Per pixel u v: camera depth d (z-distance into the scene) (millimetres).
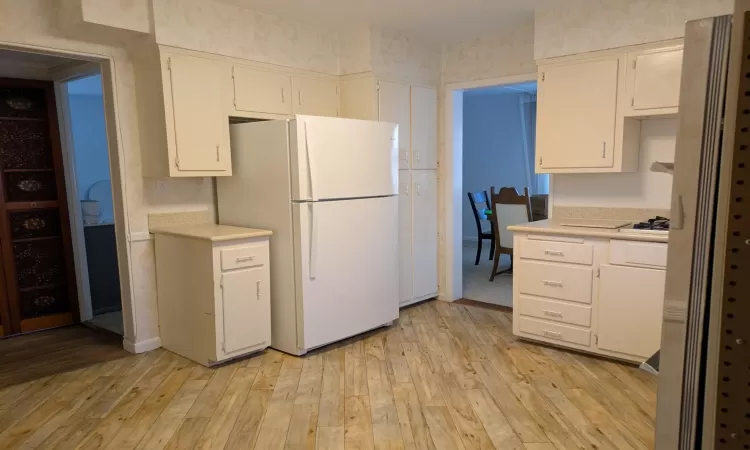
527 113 7664
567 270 3281
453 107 4586
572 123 3492
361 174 3568
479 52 4336
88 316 4277
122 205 3371
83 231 4250
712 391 767
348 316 3562
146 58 3234
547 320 3416
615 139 3320
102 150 6453
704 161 785
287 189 3260
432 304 4645
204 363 3223
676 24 3031
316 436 2369
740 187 706
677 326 832
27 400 2768
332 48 4141
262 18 3643
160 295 3525
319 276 3354
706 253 792
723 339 733
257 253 3289
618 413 2545
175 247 3324
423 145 4496
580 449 2234
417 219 4488
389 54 4113
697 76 785
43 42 2961
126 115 3346
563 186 3871
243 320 3244
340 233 3461
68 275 4152
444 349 3473
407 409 2617
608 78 3311
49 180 4074
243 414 2584
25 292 3982
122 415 2588
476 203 6855
